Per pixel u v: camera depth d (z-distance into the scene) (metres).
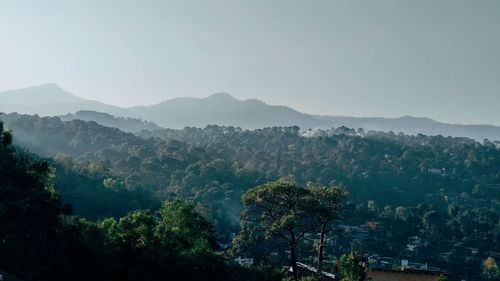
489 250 124.50
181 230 33.62
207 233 36.19
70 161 117.56
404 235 123.81
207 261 31.38
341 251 100.12
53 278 26.02
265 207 39.03
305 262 45.78
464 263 110.19
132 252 29.44
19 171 26.97
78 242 27.89
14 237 24.50
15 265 24.14
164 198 117.12
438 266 109.25
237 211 124.56
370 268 37.97
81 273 27.50
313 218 43.34
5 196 25.16
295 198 38.16
